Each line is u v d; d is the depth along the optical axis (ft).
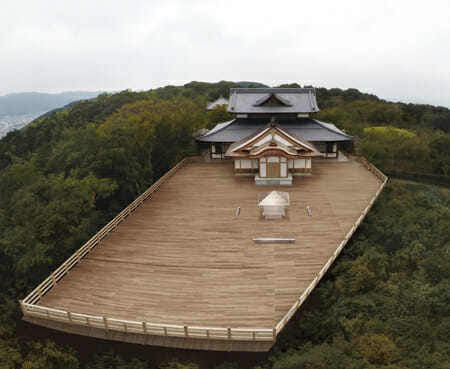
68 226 80.07
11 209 90.48
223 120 180.86
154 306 54.49
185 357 51.72
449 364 38.04
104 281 60.95
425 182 132.05
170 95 383.45
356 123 192.65
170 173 118.52
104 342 54.75
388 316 49.65
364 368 39.17
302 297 53.01
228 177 115.55
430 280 60.59
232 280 59.82
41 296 57.36
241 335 47.21
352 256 71.26
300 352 48.16
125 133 110.42
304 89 139.85
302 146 108.47
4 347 60.95
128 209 87.45
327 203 91.04
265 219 82.43
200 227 79.51
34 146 216.54
